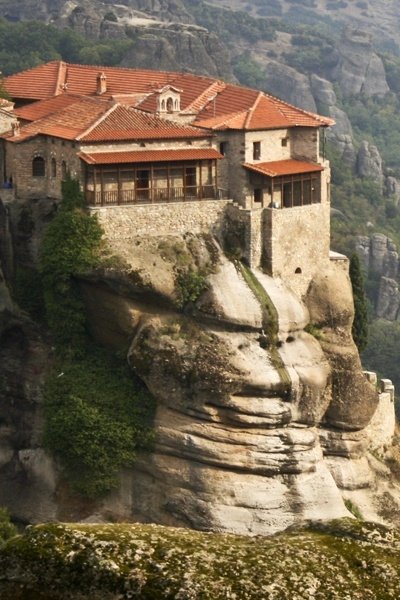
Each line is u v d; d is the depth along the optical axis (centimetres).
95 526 5856
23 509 14550
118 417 14062
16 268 15162
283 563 5666
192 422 13988
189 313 14338
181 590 5512
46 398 14375
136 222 14600
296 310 14838
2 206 15138
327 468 14862
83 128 14625
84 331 14600
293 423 14375
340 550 5806
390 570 5678
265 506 13988
